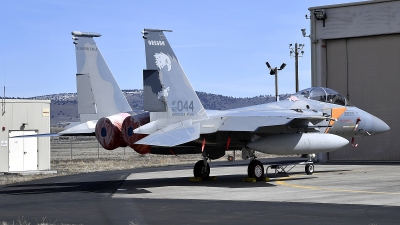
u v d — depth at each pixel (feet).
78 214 38.96
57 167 111.14
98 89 67.21
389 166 89.40
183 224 33.81
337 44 107.45
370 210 38.63
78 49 66.33
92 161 135.23
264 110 68.28
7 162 95.81
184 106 60.54
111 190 57.72
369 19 102.47
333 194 49.75
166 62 59.36
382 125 80.43
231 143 66.33
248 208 40.81
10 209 42.57
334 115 73.46
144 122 60.59
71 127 66.69
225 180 68.69
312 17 108.68
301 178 68.90
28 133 98.32
